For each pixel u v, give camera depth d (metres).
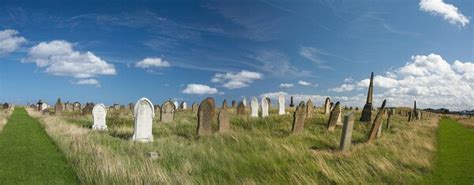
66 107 55.03
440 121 52.88
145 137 18.45
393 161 13.57
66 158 13.04
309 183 9.98
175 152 13.96
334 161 13.35
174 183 9.55
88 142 15.48
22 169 11.58
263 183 10.12
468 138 26.16
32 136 19.64
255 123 26.00
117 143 16.59
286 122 26.27
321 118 30.23
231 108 45.78
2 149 15.20
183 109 48.00
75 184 9.93
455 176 12.47
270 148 15.53
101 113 24.20
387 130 26.84
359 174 11.23
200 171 11.29
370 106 30.97
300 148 15.45
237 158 13.27
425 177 12.10
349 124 16.53
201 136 19.45
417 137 22.00
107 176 9.87
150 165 11.00
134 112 18.45
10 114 40.38
